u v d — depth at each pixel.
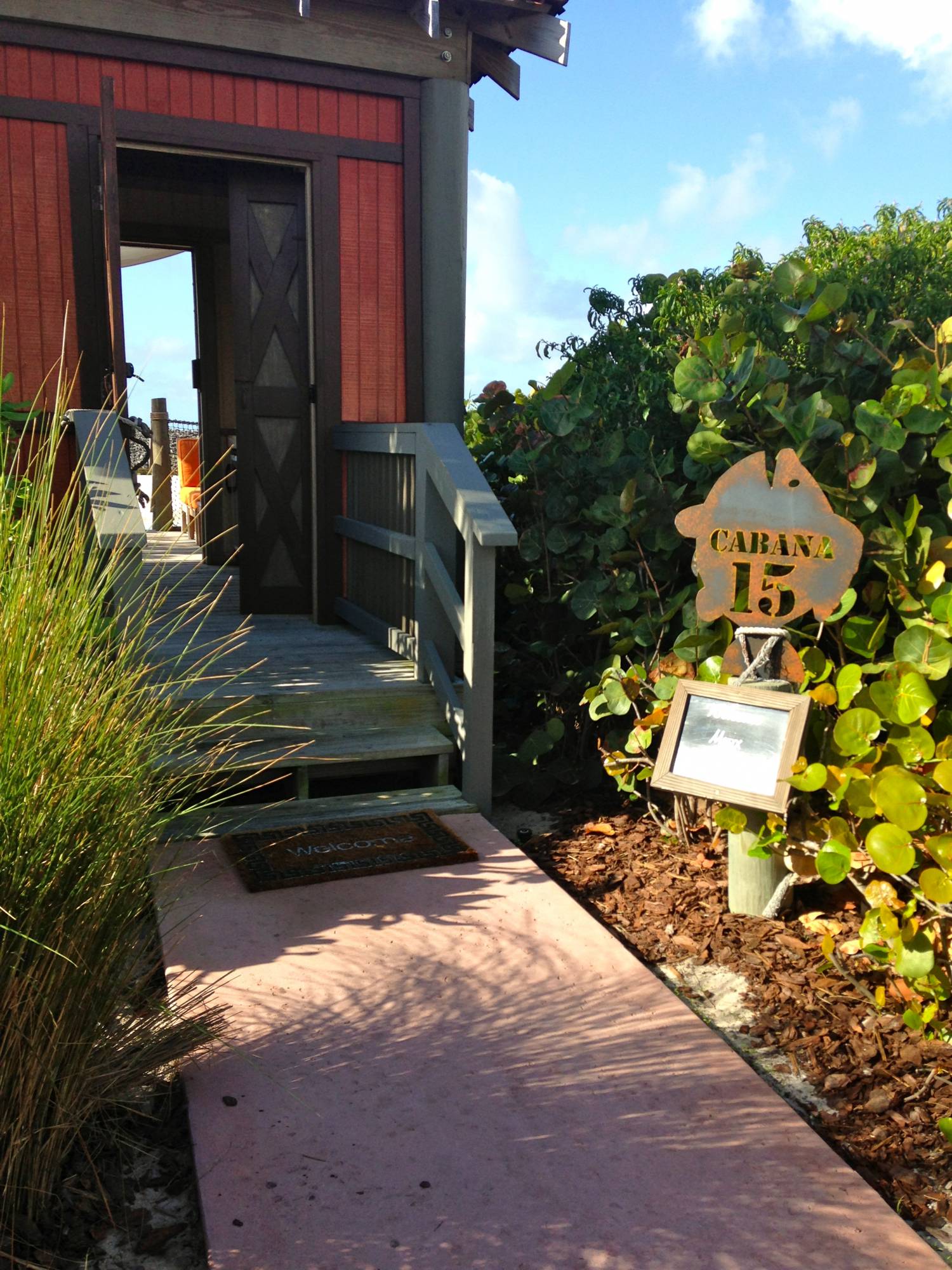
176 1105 2.64
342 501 6.57
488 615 4.54
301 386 6.61
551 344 6.49
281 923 3.49
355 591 6.39
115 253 5.09
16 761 2.14
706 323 5.99
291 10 5.98
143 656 2.92
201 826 4.14
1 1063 2.15
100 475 4.31
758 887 3.69
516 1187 2.34
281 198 6.42
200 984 3.09
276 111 6.13
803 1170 2.42
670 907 3.79
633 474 4.87
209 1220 2.22
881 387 4.42
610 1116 2.59
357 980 3.16
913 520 3.71
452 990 3.12
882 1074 2.85
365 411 6.59
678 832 4.33
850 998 3.20
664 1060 2.82
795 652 3.57
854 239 9.67
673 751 3.50
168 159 7.30
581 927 3.52
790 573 3.49
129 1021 2.52
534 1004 3.06
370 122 6.36
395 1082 2.70
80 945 2.23
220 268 8.53
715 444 4.22
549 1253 2.16
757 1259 2.15
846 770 3.20
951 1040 2.97
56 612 2.32
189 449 10.56
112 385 5.29
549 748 4.77
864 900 3.76
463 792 4.64
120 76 5.79
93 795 2.26
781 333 5.38
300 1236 2.19
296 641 5.96
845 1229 2.25
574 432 5.12
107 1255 2.19
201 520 8.90
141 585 3.32
